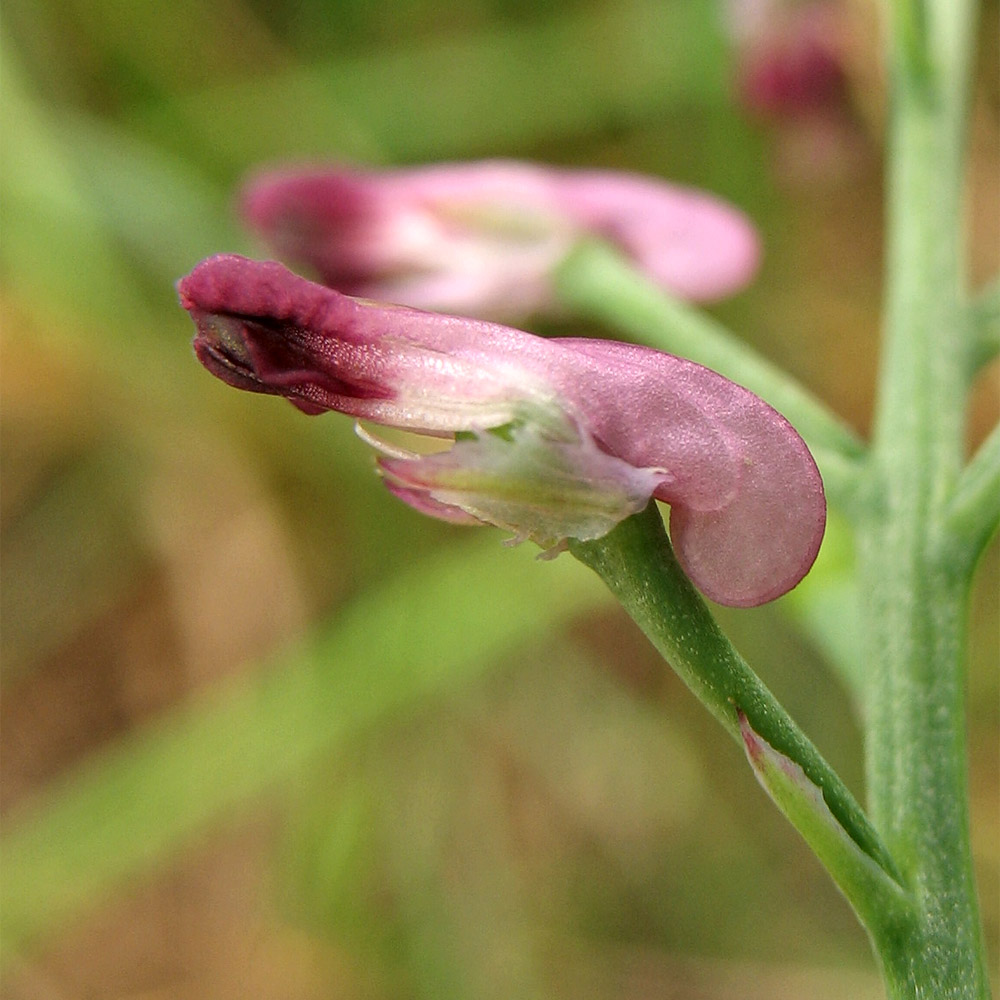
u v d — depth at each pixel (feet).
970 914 0.28
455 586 0.48
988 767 0.54
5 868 0.49
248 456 0.55
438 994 0.52
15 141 0.50
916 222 0.31
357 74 0.55
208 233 0.53
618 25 0.55
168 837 0.49
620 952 0.54
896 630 0.29
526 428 0.27
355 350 0.27
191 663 0.57
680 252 0.34
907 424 0.30
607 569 0.27
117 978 0.54
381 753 0.53
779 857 0.54
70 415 0.56
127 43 0.53
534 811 0.55
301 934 0.53
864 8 0.35
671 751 0.55
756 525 0.27
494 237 0.33
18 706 0.58
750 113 0.38
